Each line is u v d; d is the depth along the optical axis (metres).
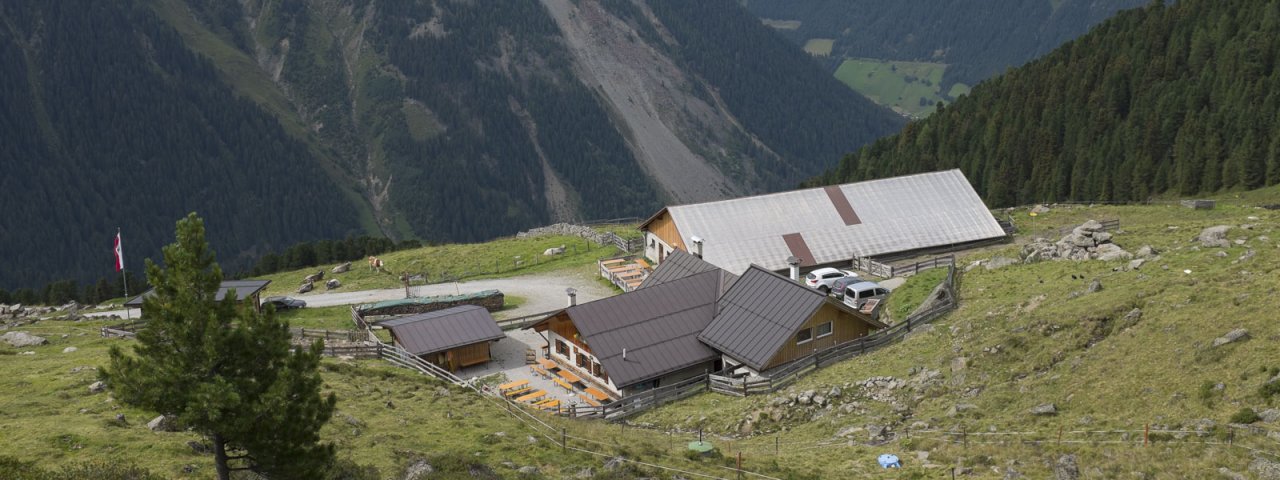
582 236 116.62
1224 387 37.91
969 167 180.50
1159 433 36.31
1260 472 32.44
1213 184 131.75
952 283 68.12
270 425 29.27
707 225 90.06
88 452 36.69
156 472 34.41
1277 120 133.12
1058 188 152.12
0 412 42.78
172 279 29.47
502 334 68.00
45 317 82.06
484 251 112.00
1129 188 139.50
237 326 30.00
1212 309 44.31
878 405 48.28
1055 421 40.28
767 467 39.94
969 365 48.72
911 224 93.12
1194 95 152.00
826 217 92.56
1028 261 70.56
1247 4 175.12
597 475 38.47
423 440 42.78
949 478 36.75
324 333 70.88
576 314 61.66
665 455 42.44
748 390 55.66
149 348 29.66
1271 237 63.00
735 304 63.12
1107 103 171.50
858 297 73.62
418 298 85.56
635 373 58.69
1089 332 47.25
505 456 41.03
